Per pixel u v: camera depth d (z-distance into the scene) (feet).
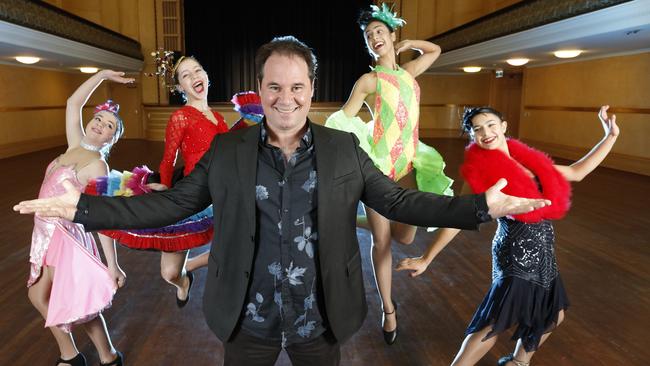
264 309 4.65
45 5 30.35
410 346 8.55
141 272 12.14
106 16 51.06
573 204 19.94
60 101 44.32
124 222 4.22
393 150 7.97
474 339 6.46
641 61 27.86
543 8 26.66
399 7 52.80
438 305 10.27
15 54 31.86
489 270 12.39
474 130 6.46
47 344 8.50
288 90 4.25
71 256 6.63
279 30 64.08
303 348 4.84
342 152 4.58
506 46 31.22
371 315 9.77
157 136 49.14
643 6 19.49
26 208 3.92
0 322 9.32
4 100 35.19
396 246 14.52
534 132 40.52
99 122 7.18
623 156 29.30
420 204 4.31
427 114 54.70
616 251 13.92
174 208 4.51
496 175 6.11
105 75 7.30
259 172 4.52
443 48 43.34
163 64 9.30
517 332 6.69
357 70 64.90
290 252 4.53
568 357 8.21
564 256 13.47
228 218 4.55
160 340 8.69
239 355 4.85
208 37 63.21
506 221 6.41
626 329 9.23
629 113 28.86
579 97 33.99
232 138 4.68
